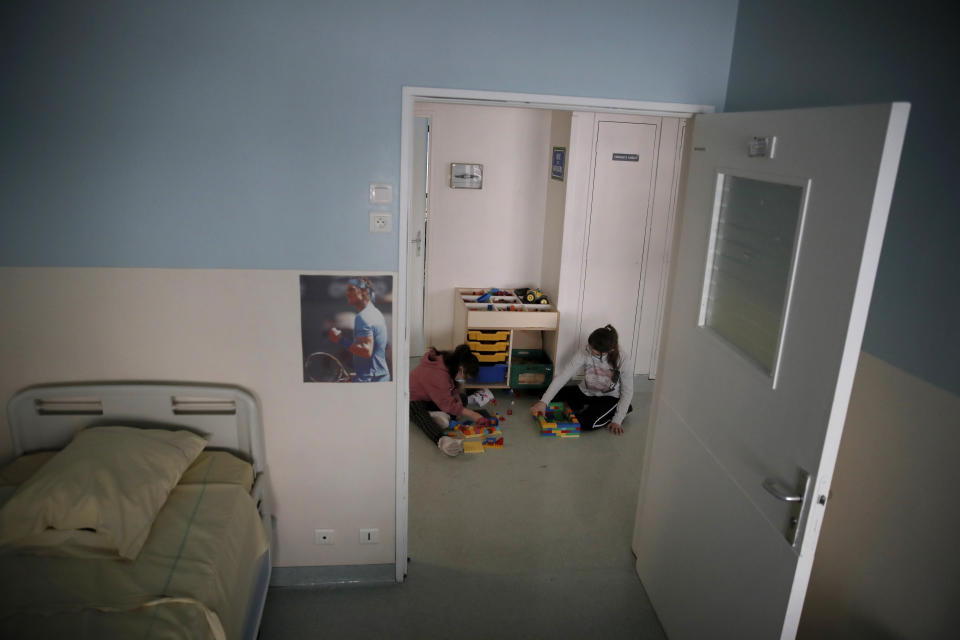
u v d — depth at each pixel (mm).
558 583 2836
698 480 2291
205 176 2250
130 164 2207
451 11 2193
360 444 2615
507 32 2236
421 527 3170
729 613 2041
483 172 4785
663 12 2293
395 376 2541
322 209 2324
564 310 4629
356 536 2738
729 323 2152
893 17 1668
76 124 2148
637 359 4938
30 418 2367
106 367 2398
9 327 2305
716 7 2322
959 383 1525
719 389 2141
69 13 2051
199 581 1846
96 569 1856
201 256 2328
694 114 2418
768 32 2154
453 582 2814
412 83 2240
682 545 2430
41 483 1998
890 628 1735
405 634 2516
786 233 1815
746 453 1950
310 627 2533
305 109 2225
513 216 4910
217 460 2410
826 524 2018
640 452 3980
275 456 2590
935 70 1561
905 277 1695
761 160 1872
